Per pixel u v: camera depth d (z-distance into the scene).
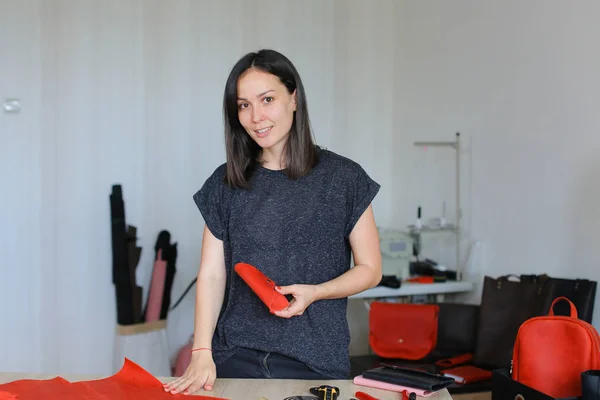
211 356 1.84
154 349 4.18
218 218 1.93
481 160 3.82
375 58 4.81
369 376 1.79
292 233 1.84
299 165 1.86
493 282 3.25
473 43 3.89
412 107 4.56
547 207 3.31
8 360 4.16
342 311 1.87
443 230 3.96
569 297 2.95
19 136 4.16
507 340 3.11
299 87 1.85
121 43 4.34
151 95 4.40
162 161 4.43
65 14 4.23
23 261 4.18
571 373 2.25
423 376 1.76
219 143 4.52
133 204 4.37
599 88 2.99
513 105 3.55
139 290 4.19
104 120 4.32
